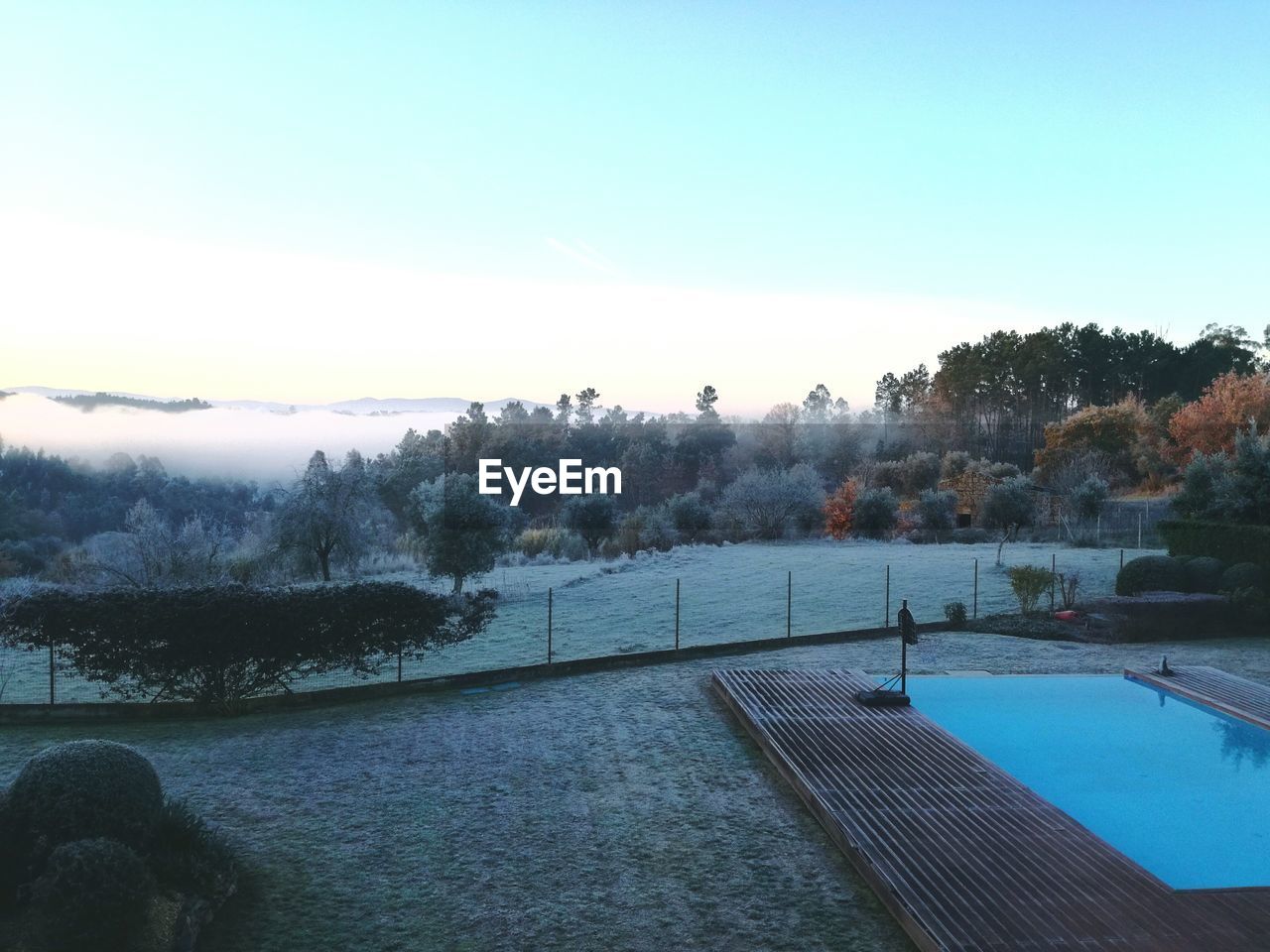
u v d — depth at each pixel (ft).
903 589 74.79
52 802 17.69
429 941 17.46
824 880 20.29
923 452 204.95
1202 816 26.35
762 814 24.40
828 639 50.44
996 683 40.55
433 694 38.88
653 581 82.64
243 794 25.94
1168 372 274.16
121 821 18.08
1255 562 60.49
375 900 19.20
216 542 79.10
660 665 44.29
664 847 22.13
